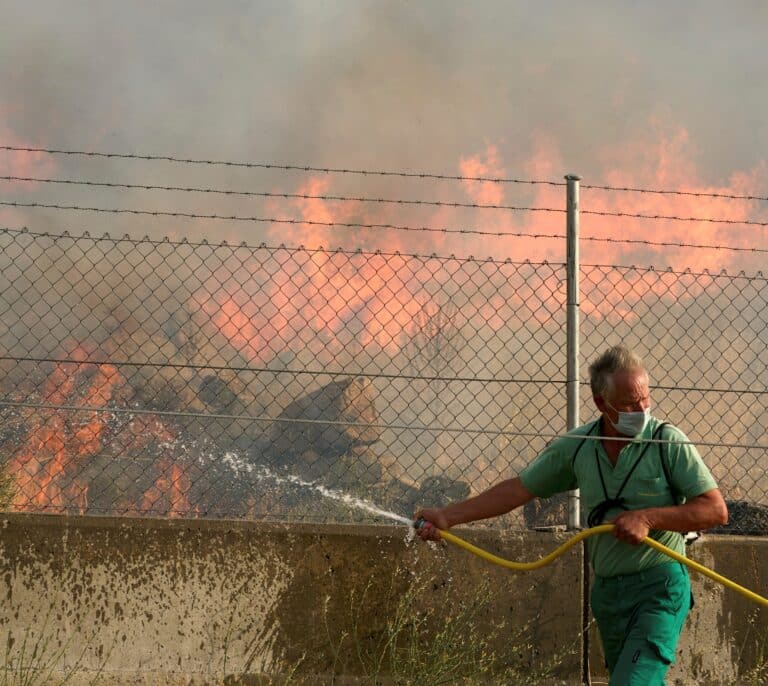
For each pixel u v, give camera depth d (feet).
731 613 38.19
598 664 37.58
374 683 35.65
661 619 28.96
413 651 36.01
